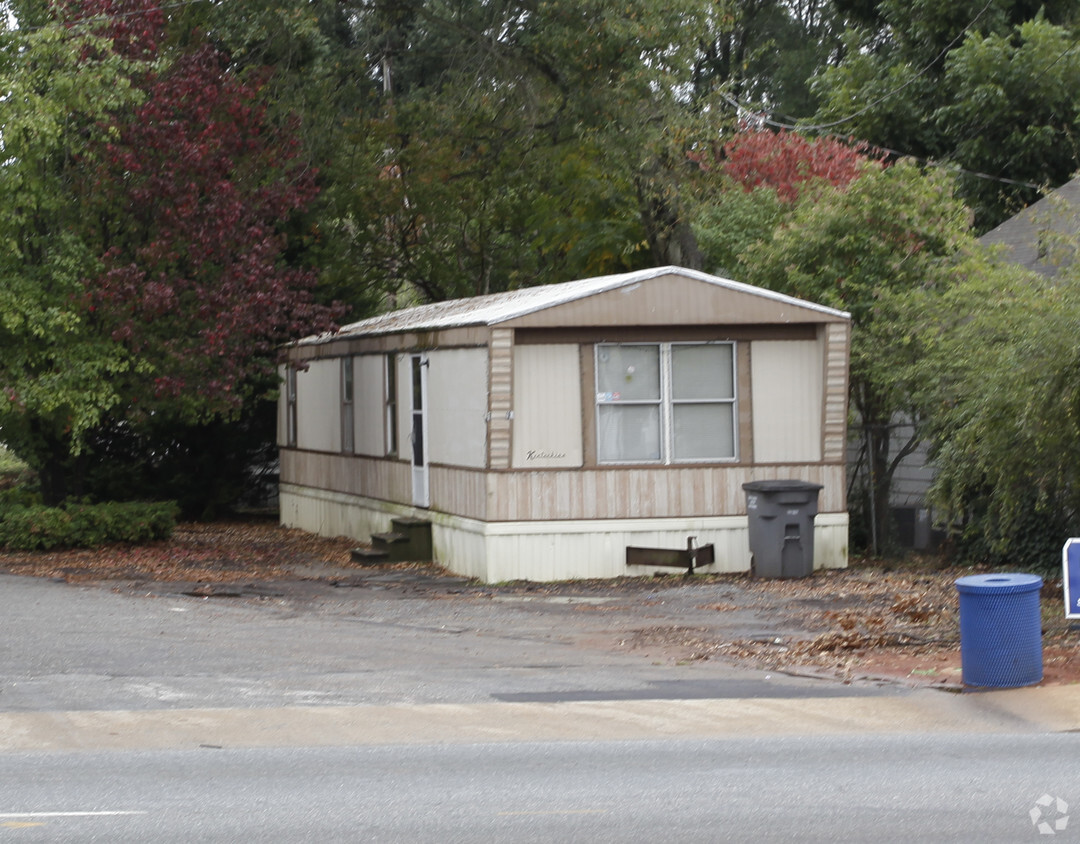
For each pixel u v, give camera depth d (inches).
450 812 301.4
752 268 869.2
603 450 736.3
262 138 946.7
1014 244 973.2
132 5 866.1
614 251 1286.9
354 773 340.8
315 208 1167.0
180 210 808.9
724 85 1170.0
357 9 1160.2
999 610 440.1
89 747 371.9
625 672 475.8
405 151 1225.4
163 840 279.6
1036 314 616.1
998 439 621.9
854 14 1557.6
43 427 879.7
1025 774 335.6
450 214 1264.8
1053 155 1309.1
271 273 856.9
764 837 279.4
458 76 1165.7
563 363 730.8
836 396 748.6
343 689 445.1
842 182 1137.4
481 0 1125.7
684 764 349.4
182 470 1200.8
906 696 435.2
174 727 394.3
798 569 721.6
